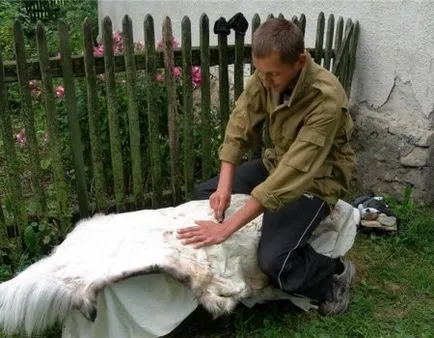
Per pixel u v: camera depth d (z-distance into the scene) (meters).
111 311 2.22
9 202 3.43
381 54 3.94
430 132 3.72
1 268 3.14
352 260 3.35
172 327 2.31
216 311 2.27
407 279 3.16
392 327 2.75
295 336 2.64
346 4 4.15
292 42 2.28
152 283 2.25
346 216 2.93
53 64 3.06
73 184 4.07
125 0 7.87
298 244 2.57
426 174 3.79
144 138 3.90
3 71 2.94
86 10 9.45
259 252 2.56
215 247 2.38
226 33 3.54
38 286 2.06
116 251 2.24
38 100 5.29
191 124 3.60
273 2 4.97
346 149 2.73
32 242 3.18
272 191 2.38
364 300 2.94
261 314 2.80
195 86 4.08
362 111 4.18
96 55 3.26
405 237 3.52
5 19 7.94
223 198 2.63
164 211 2.62
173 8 6.67
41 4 10.81
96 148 3.33
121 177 3.48
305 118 2.46
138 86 3.84
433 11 3.52
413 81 3.74
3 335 2.46
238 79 3.73
